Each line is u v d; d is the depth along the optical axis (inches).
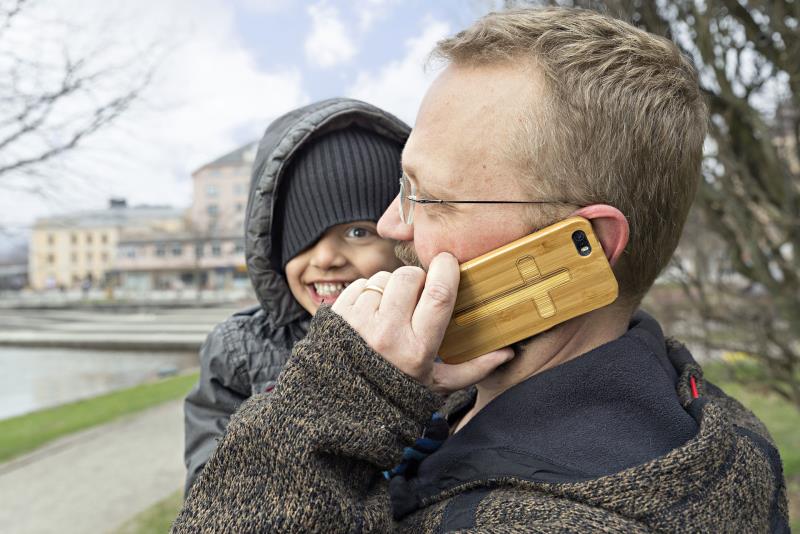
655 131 31.8
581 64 31.5
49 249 2819.9
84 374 607.5
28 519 207.8
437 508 31.9
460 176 33.5
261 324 63.1
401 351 31.0
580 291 33.0
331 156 58.2
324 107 60.5
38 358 716.0
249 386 59.5
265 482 28.7
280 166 57.9
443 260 33.0
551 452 30.1
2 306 1604.3
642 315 41.4
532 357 35.5
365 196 58.4
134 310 1422.2
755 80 125.8
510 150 32.4
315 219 57.7
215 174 2257.6
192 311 1309.1
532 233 33.3
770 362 154.6
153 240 2498.8
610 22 33.4
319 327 31.7
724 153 127.0
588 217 32.3
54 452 287.3
